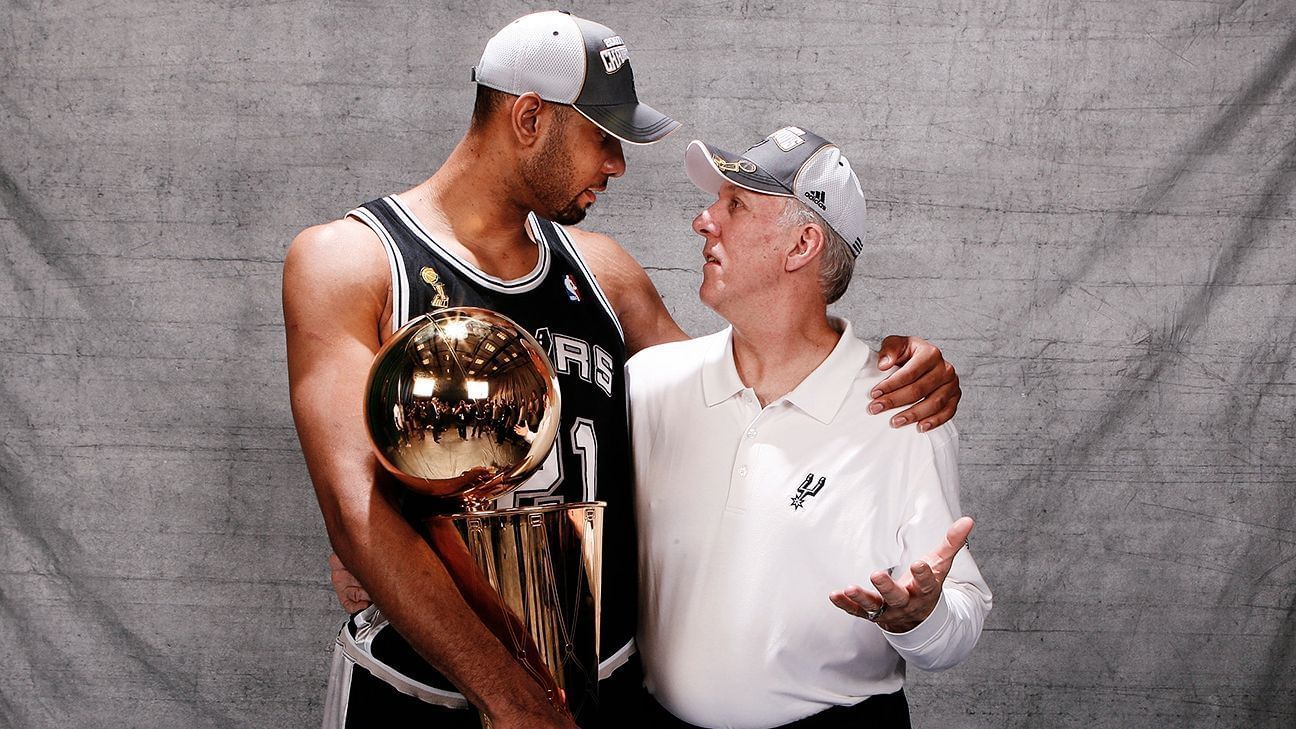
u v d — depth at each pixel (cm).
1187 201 250
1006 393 254
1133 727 257
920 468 147
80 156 245
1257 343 252
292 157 246
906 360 154
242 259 247
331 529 135
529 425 121
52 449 248
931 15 248
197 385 249
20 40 244
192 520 251
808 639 146
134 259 246
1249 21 247
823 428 148
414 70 246
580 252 175
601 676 150
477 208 152
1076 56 249
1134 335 253
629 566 157
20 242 246
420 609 130
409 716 145
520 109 144
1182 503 255
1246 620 256
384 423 120
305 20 245
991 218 251
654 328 185
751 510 147
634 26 248
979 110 250
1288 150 249
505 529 126
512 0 246
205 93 245
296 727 253
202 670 252
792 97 249
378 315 144
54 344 247
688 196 251
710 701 147
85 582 250
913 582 128
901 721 157
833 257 149
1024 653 257
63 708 251
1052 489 255
